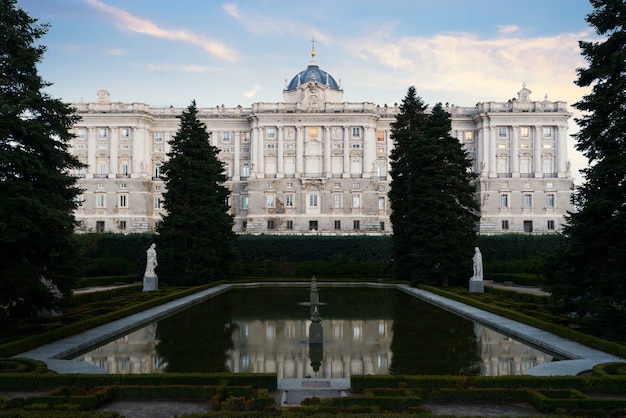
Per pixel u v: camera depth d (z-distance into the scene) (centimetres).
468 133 11044
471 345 2492
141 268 6397
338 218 10112
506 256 6981
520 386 1698
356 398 1532
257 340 2612
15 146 2536
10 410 1384
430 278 5259
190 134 5622
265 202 10162
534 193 10294
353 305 3991
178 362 2161
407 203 5556
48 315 2988
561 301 2797
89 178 10388
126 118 10575
